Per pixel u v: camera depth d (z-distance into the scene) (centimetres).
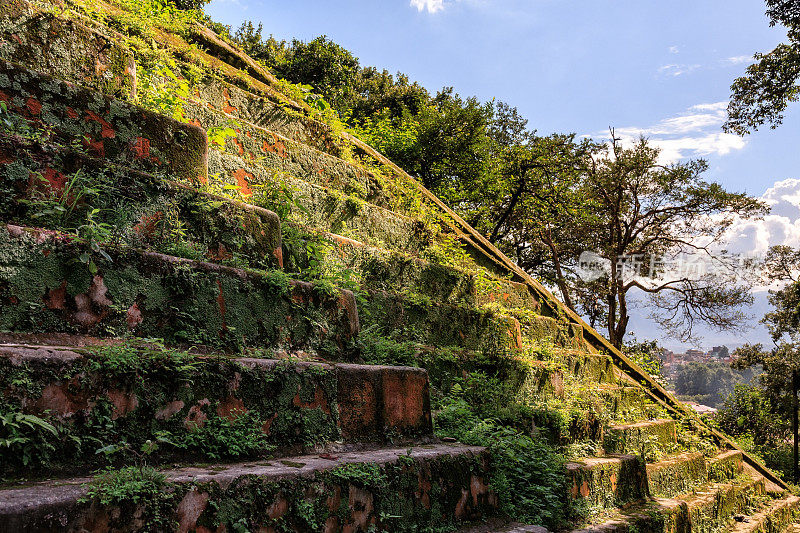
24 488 200
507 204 2258
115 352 252
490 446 438
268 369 312
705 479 873
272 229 415
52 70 361
